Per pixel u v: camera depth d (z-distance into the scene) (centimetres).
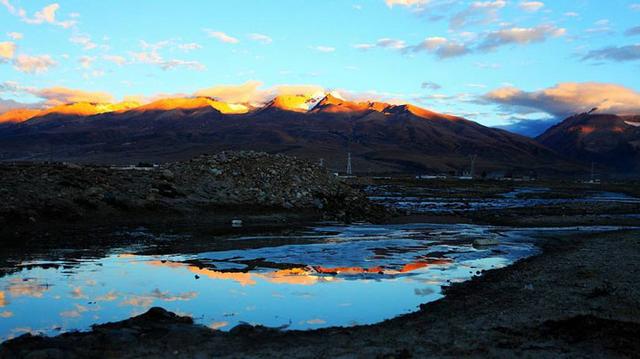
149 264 2544
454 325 1541
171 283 2131
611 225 5122
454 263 2734
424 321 1611
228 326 1570
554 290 1952
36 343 1327
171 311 1716
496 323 1547
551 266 2489
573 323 1494
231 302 1845
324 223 4841
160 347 1337
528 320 1569
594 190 16688
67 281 2123
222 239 3522
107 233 3575
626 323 1489
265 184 5634
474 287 2105
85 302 1806
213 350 1326
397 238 3809
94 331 1453
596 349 1295
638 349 1284
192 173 5547
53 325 1546
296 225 4588
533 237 3966
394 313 1736
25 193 3938
